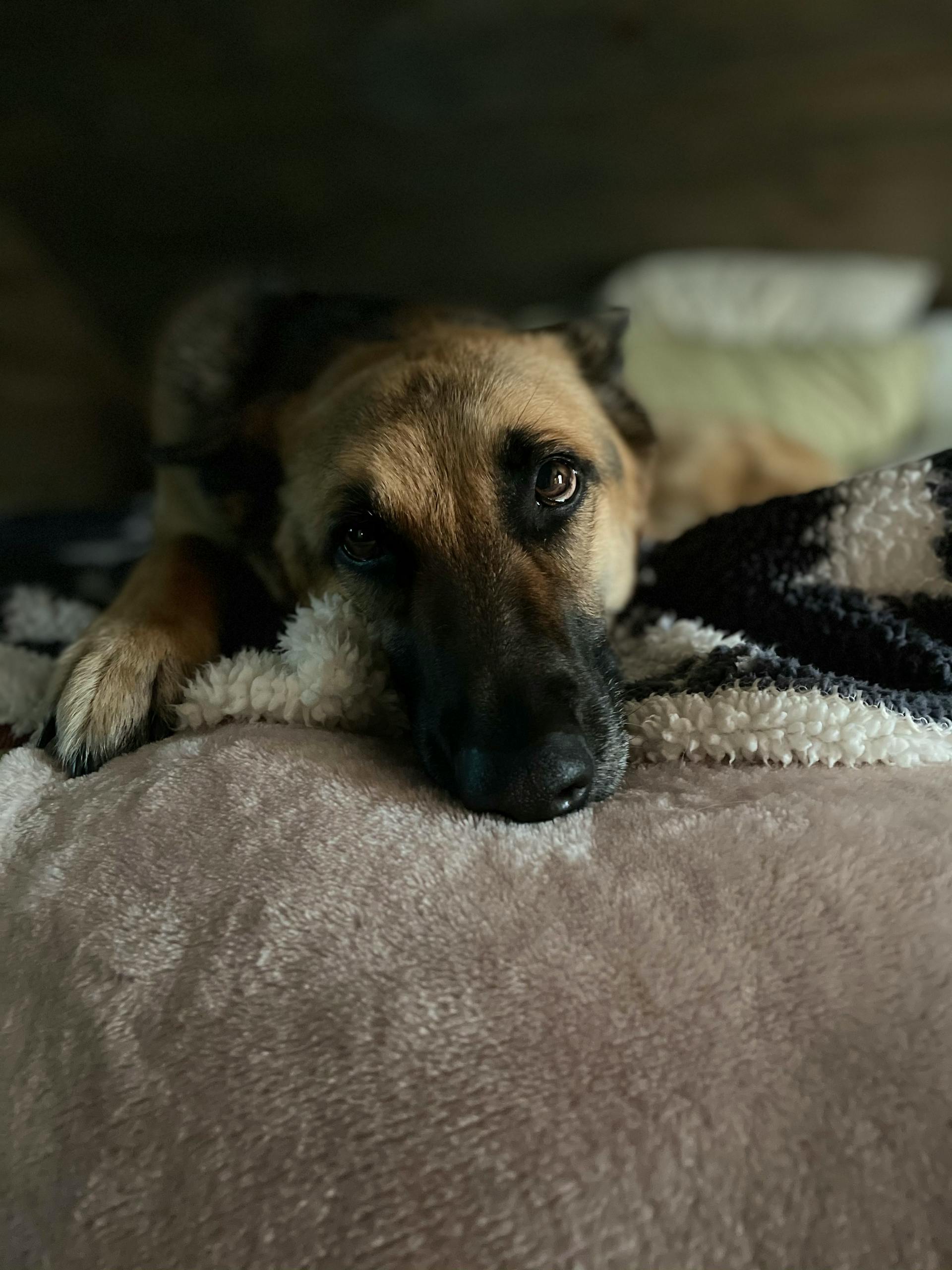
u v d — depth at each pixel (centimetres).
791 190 104
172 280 114
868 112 99
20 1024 21
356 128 105
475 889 22
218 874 23
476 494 34
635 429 46
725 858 23
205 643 35
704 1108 18
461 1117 18
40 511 81
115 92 103
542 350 44
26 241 106
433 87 101
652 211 108
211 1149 18
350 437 36
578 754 28
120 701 31
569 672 32
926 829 23
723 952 20
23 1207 19
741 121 101
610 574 40
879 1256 16
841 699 28
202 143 107
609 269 112
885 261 104
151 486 99
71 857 24
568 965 20
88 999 21
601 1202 17
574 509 37
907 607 33
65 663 33
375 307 51
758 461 69
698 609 36
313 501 37
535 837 25
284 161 108
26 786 29
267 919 22
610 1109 18
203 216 111
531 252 112
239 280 55
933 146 99
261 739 28
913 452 90
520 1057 19
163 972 21
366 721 33
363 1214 17
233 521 42
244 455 41
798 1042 19
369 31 98
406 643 34
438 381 36
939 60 94
